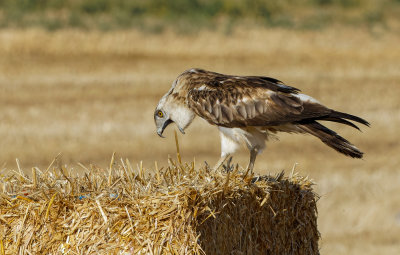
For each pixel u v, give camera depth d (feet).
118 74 92.38
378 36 139.03
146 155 53.01
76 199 19.31
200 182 20.49
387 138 63.26
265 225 22.89
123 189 19.53
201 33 122.93
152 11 150.51
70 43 104.42
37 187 20.34
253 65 104.42
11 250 19.25
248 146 26.61
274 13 161.58
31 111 66.95
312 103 25.18
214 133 61.31
